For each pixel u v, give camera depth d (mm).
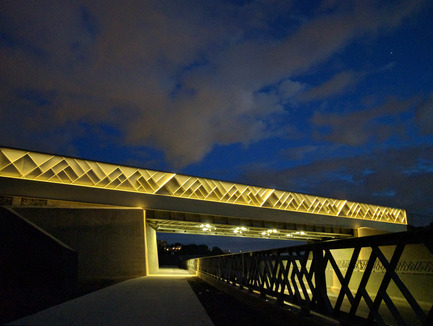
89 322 7289
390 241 4363
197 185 50938
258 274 10734
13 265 15062
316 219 60125
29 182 34594
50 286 14570
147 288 17188
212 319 8391
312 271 6434
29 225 15500
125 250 32125
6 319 7152
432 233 3607
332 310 5656
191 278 29438
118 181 43344
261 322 8234
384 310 12578
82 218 30406
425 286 13906
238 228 57000
